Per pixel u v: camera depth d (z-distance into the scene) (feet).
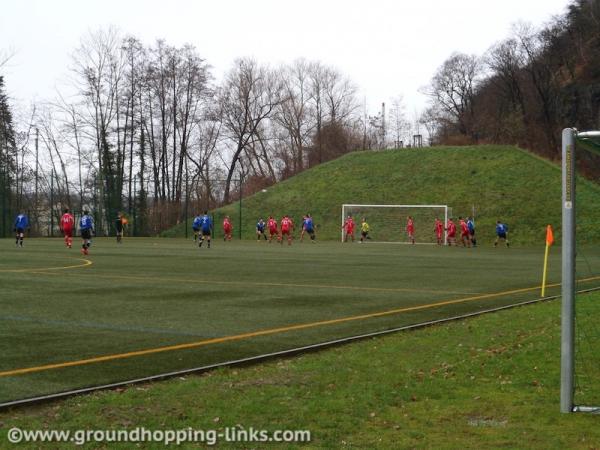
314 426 20.83
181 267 83.71
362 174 236.84
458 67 368.68
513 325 40.57
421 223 203.62
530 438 19.98
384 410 22.68
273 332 37.58
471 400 24.04
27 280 64.80
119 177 241.35
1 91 224.74
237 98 289.12
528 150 244.42
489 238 189.37
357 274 77.20
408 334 37.55
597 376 27.76
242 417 21.50
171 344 33.58
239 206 233.35
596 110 278.05
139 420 20.93
